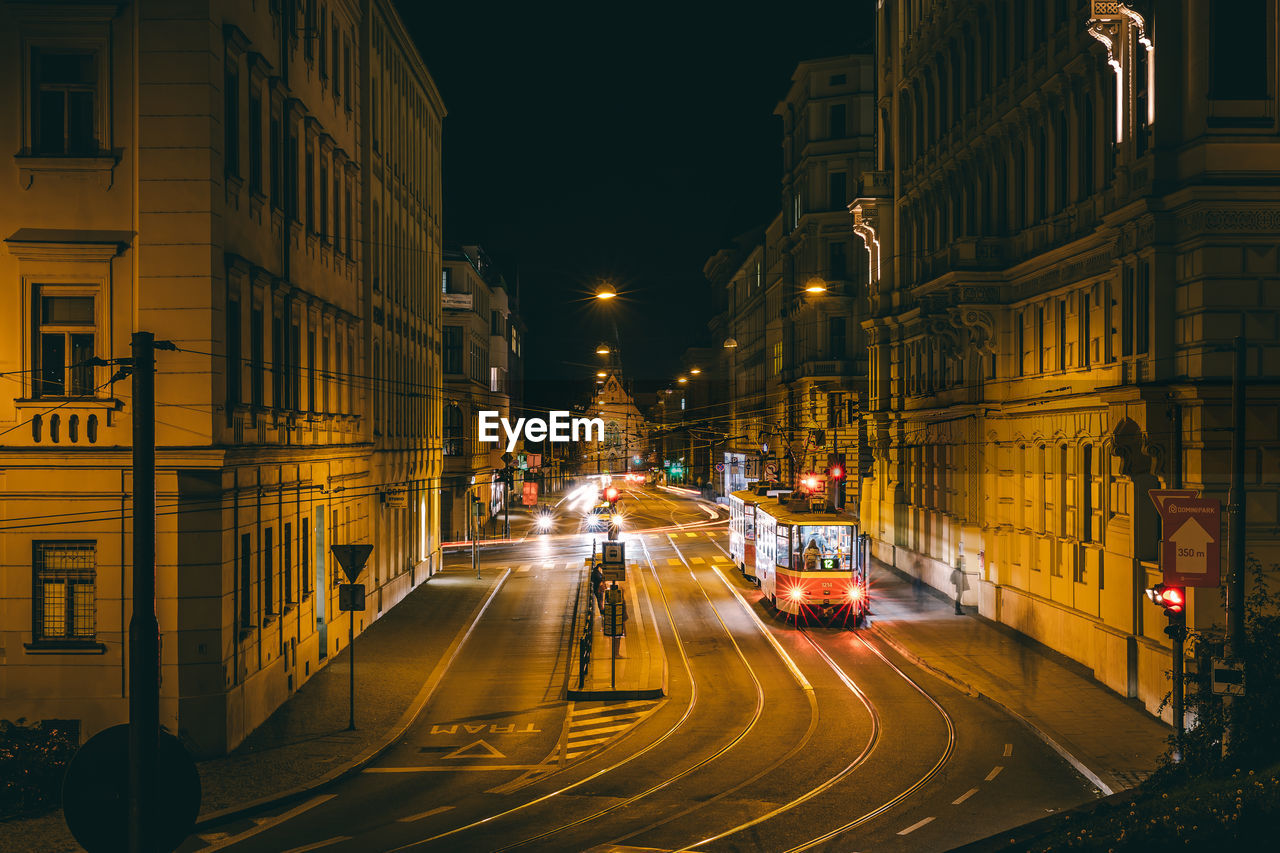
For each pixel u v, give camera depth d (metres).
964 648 27.34
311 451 24.12
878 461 45.69
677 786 16.44
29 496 18.05
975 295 30.02
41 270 18.02
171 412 17.95
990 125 31.12
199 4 18.00
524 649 28.94
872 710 21.42
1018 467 29.69
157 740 7.89
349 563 20.14
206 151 18.05
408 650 28.33
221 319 18.48
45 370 18.23
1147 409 20.50
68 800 7.88
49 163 18.00
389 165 36.53
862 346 56.47
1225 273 19.33
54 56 18.22
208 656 18.11
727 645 29.22
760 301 75.81
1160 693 19.94
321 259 26.64
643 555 52.22
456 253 59.69
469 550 54.47
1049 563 27.27
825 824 14.34
